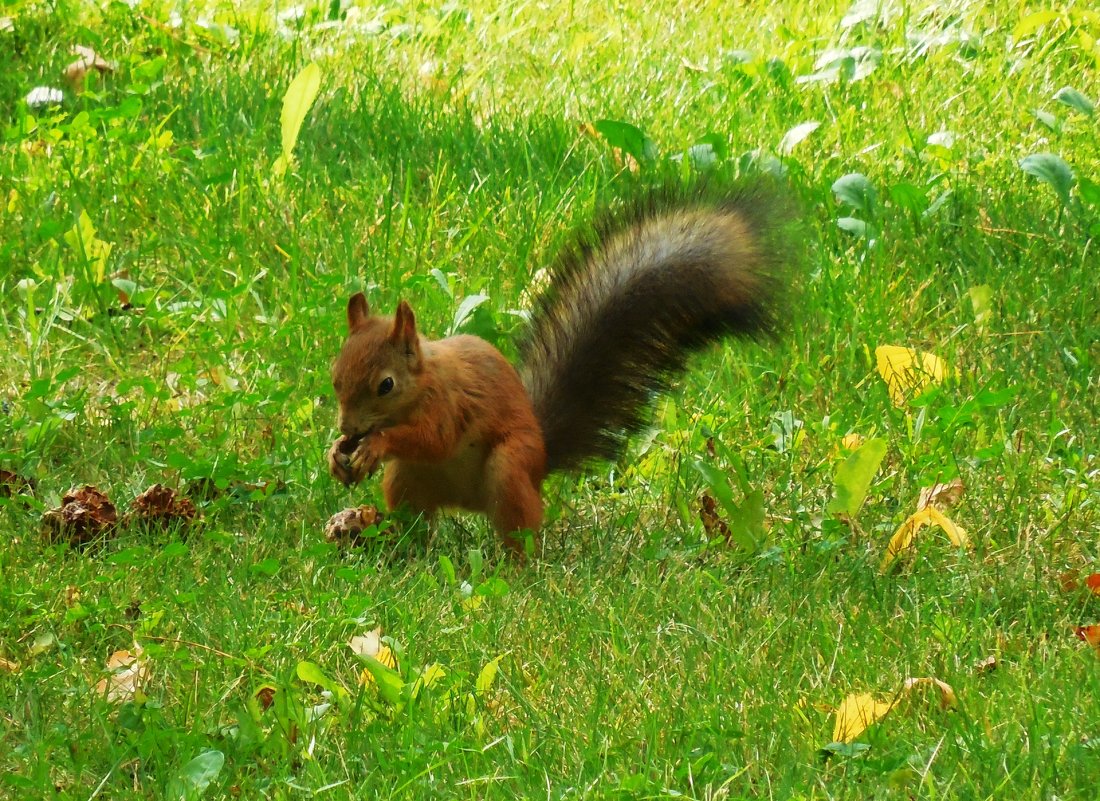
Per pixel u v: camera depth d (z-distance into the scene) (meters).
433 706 5.80
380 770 5.42
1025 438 8.72
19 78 12.69
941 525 7.41
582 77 13.91
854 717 5.78
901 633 6.62
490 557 7.65
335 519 7.65
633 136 11.52
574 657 6.32
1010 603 7.05
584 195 11.12
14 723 5.73
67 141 11.55
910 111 13.20
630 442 8.65
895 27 15.07
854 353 9.52
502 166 11.73
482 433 7.55
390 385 7.17
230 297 9.27
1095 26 15.01
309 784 5.30
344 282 9.86
